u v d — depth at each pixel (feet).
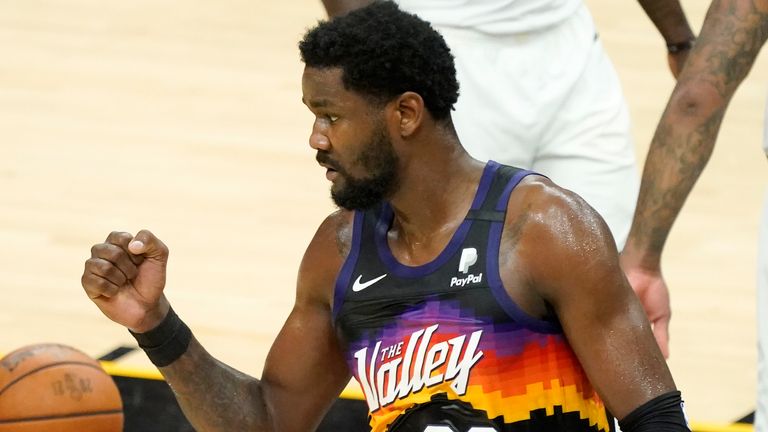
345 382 29.60
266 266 62.13
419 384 26.08
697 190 70.33
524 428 25.88
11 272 61.05
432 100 25.66
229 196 70.18
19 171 73.10
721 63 32.32
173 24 97.96
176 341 27.63
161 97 84.38
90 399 37.45
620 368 25.21
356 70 25.05
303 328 28.73
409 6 39.34
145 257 26.78
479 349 25.63
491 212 25.85
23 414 36.65
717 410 48.98
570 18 40.06
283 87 86.48
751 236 65.16
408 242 26.66
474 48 38.96
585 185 40.22
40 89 85.46
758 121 79.41
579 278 25.09
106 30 96.43
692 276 60.80
